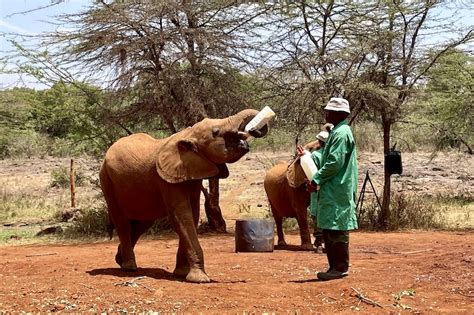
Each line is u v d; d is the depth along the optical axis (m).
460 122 19.28
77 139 18.92
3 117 25.97
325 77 16.50
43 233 16.72
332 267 8.42
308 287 7.88
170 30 16.30
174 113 16.77
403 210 17.44
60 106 18.39
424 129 19.83
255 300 7.33
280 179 13.17
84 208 19.39
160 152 8.38
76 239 15.90
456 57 18.05
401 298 7.36
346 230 8.19
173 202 8.31
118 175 8.70
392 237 14.88
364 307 7.04
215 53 16.69
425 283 8.07
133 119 17.38
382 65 17.20
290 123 17.38
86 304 7.14
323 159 8.20
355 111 17.86
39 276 8.93
